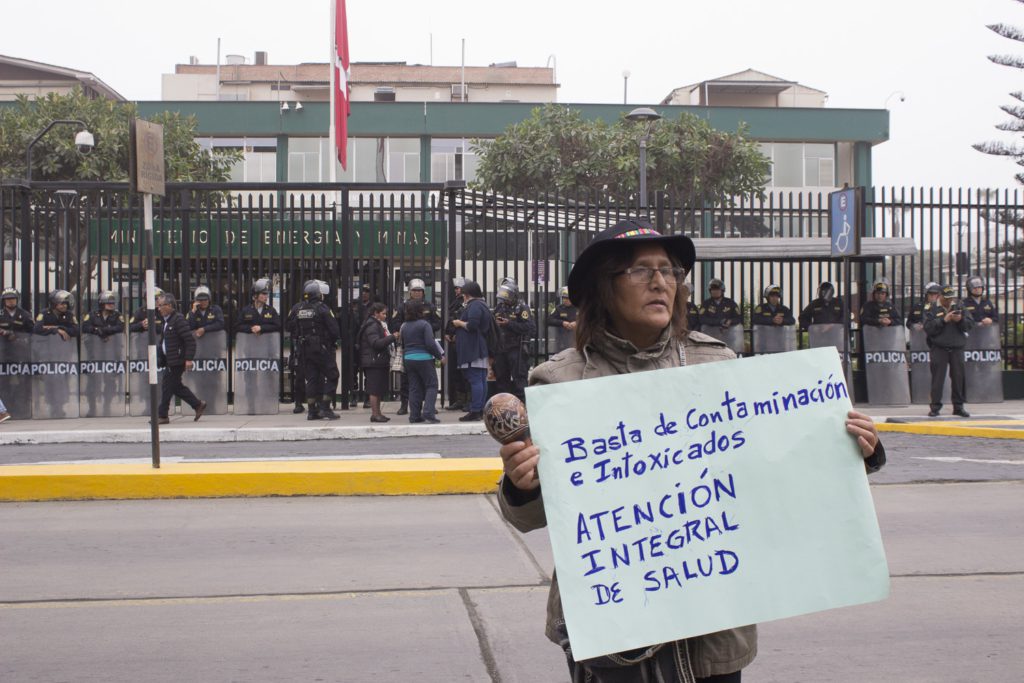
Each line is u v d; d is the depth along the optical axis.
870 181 52.19
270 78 69.25
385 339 14.04
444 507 8.40
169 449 11.77
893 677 4.49
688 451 2.47
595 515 2.43
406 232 16.56
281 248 15.75
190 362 14.39
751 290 16.42
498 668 4.64
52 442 12.55
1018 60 28.64
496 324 14.47
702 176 36.75
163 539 7.28
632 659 2.44
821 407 2.50
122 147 33.88
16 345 15.41
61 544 7.15
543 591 5.89
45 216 15.88
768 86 62.06
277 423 14.12
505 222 15.70
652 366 2.61
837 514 2.46
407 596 5.82
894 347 16.39
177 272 17.38
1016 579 6.06
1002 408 16.05
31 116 33.47
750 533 2.46
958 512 7.94
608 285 2.61
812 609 2.43
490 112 50.34
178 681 4.52
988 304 16.91
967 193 16.83
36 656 4.88
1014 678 4.47
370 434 12.89
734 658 2.50
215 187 15.56
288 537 7.32
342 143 26.31
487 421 2.49
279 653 4.88
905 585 5.95
